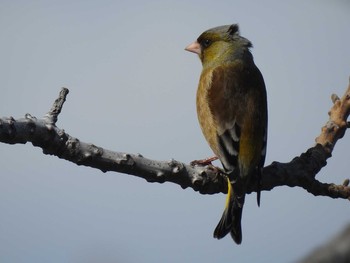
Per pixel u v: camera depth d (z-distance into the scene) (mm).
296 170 10094
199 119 11922
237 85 11719
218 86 11773
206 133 11695
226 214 9898
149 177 8594
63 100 8031
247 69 12422
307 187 10125
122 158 8273
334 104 10781
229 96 11562
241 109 11359
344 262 3654
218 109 11430
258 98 11609
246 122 11156
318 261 3688
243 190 10047
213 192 9641
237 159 10711
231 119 11242
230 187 9945
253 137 11000
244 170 10555
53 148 7938
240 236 9719
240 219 9797
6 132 7566
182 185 9062
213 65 12883
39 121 7848
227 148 10945
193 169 9141
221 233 9766
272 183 10031
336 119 10641
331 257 3672
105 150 8211
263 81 12367
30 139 7801
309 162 10211
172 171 8750
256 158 10836
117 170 8320
